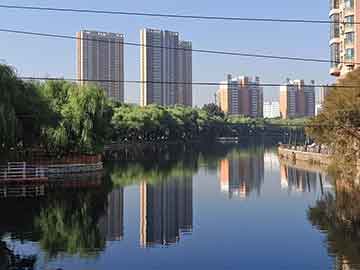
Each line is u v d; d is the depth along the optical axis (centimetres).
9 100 5691
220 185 6312
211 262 2761
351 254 2866
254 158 12031
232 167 9331
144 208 4491
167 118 16062
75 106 7000
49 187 5741
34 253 2931
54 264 2714
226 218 4009
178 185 6253
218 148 16975
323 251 2944
